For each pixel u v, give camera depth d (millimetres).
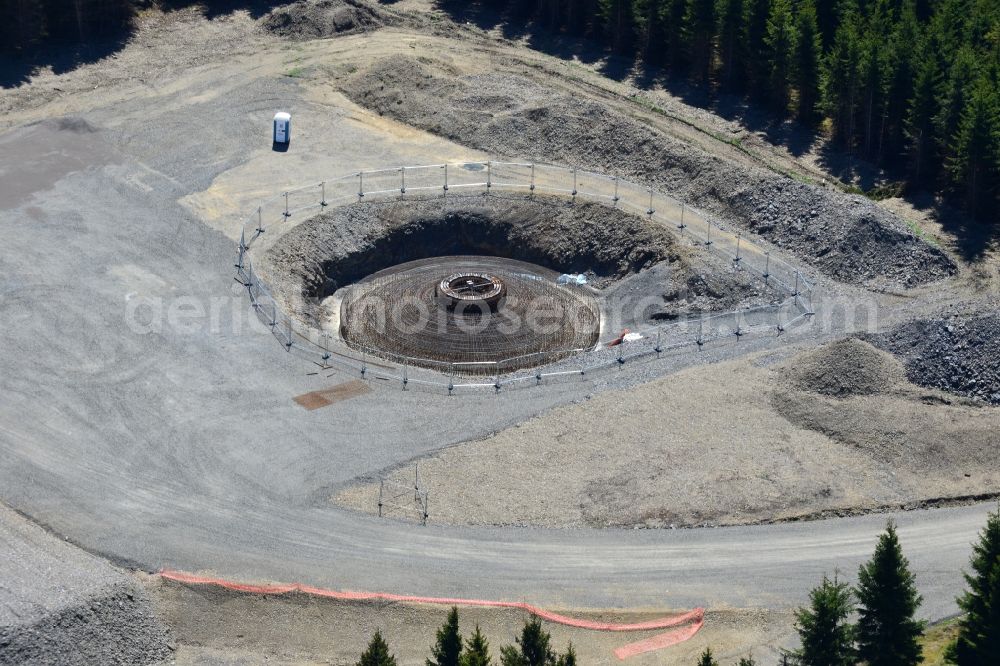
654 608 55156
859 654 51781
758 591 56250
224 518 58875
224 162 89812
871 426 65625
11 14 99438
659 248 82375
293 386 68188
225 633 53438
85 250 78062
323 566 56500
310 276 80562
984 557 51656
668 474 62375
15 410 64562
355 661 52250
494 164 92125
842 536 59406
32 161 87312
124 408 65312
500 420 66438
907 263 79000
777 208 84375
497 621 54031
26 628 49812
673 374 69938
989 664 49875
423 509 60000
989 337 69562
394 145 94000
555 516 59875
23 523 57375
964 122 84125
